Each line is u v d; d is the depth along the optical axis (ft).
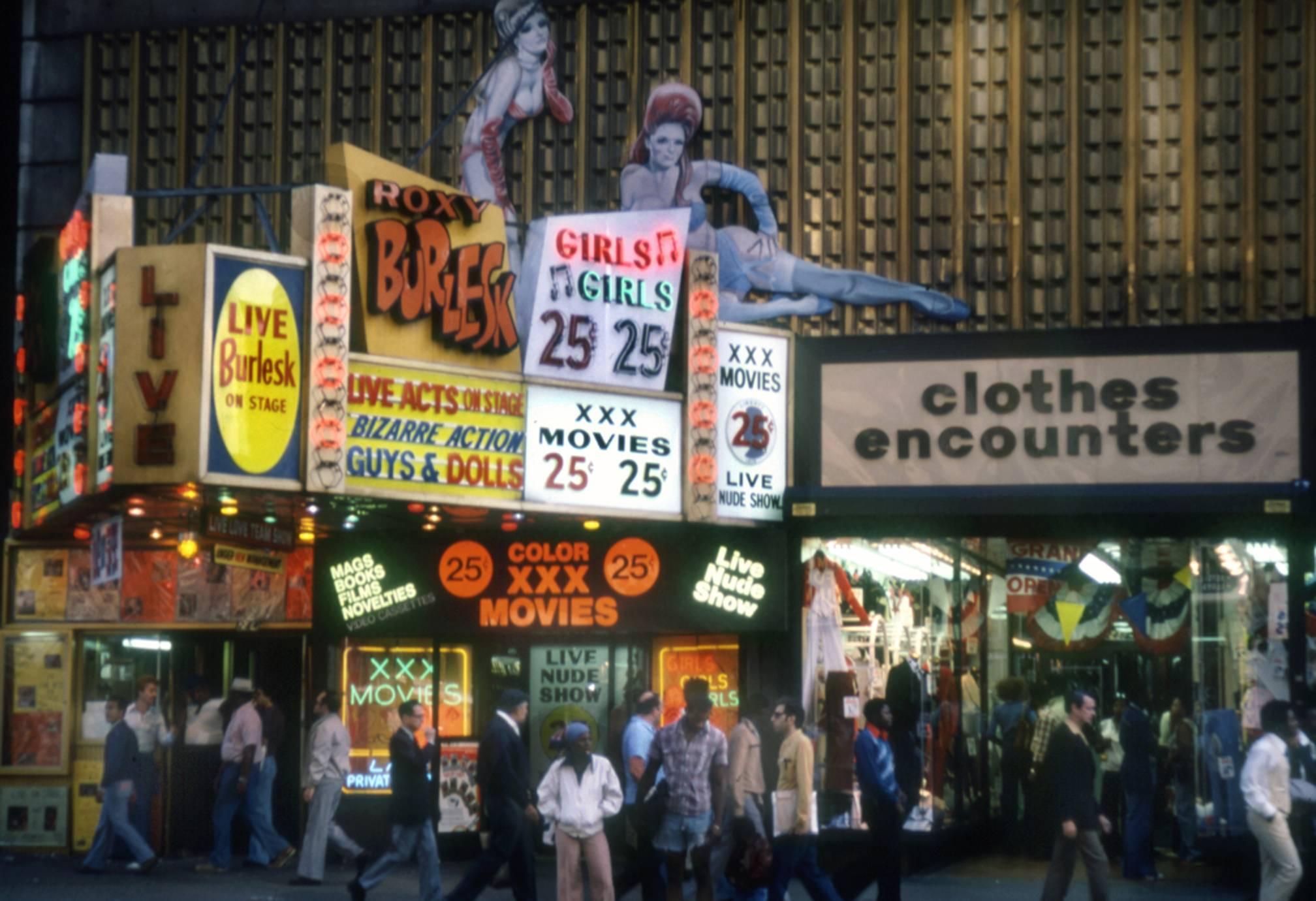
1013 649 63.57
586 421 60.03
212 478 51.08
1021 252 63.98
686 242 63.36
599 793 45.75
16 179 77.15
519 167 67.67
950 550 64.18
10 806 69.10
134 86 70.23
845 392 64.54
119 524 54.85
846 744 63.82
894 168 65.31
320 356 53.47
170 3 70.44
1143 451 61.67
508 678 67.05
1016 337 63.10
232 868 64.08
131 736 61.82
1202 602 61.77
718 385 63.00
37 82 71.31
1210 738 61.26
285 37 69.36
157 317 51.65
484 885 47.85
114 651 69.87
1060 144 64.18
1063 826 45.34
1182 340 61.67
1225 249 62.44
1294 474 60.44
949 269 64.49
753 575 64.28
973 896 55.42
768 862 47.24
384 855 50.26
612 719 65.72
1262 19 62.64
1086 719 46.03
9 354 76.48
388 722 67.21
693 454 61.82
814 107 66.08
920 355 63.98
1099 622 62.75
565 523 63.05
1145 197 63.26
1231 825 60.80
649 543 65.10
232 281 52.13
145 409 51.42
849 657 64.39
